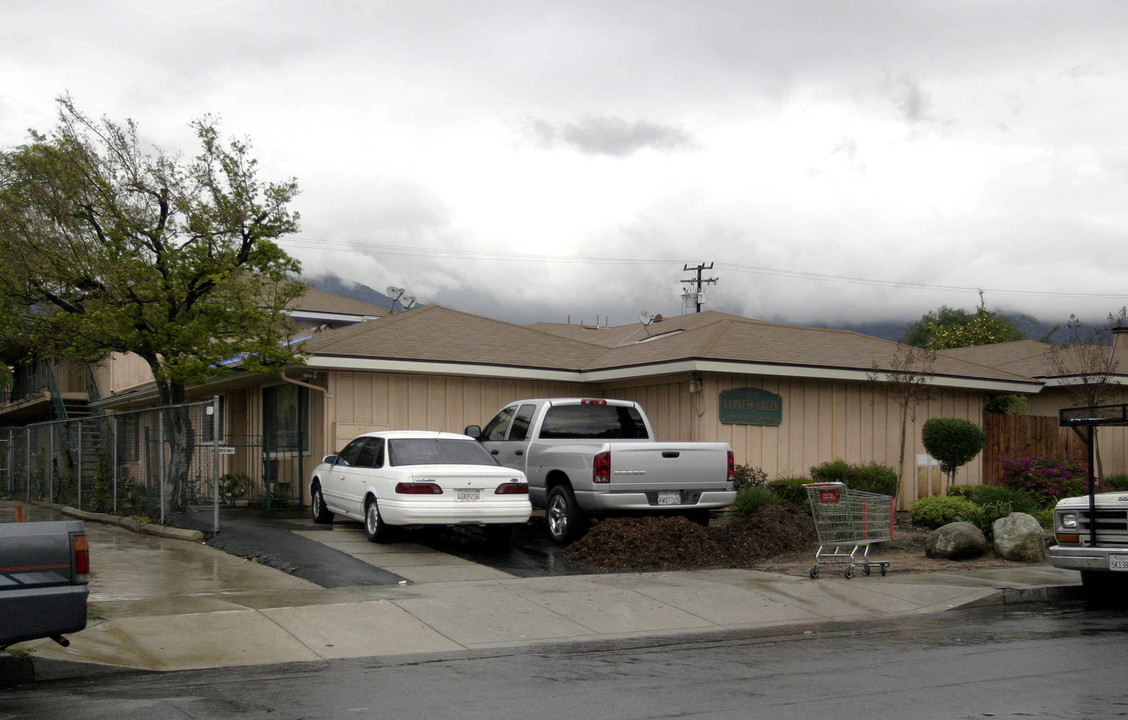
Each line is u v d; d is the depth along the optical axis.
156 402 27.70
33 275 16.08
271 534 14.70
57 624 6.92
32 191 16.09
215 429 15.11
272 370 17.94
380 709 6.63
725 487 14.55
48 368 33.66
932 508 16.38
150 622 9.31
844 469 17.73
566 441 14.66
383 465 14.05
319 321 30.81
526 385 19.94
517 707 6.67
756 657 8.45
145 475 17.72
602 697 6.95
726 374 17.92
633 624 9.92
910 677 7.54
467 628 9.53
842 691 7.07
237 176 16.78
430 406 18.91
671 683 7.40
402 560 12.90
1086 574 11.81
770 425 18.36
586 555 13.29
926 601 11.17
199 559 13.12
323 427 18.22
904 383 18.36
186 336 16.02
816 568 12.24
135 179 16.36
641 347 20.08
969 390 20.75
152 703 6.83
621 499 13.82
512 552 13.84
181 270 16.30
